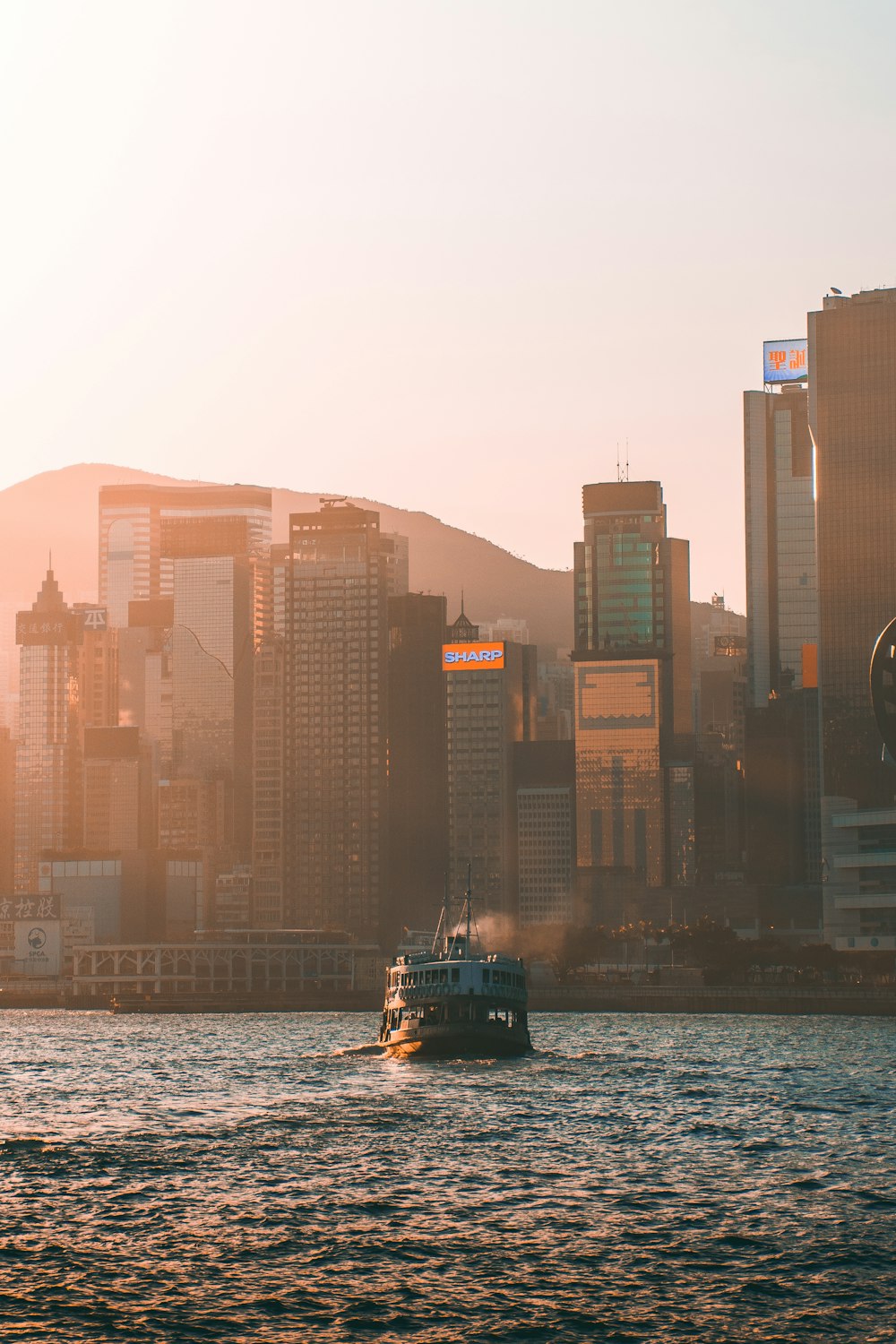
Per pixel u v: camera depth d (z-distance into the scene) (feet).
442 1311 426.92
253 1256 482.28
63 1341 404.98
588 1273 459.73
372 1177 607.37
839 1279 451.94
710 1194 569.23
